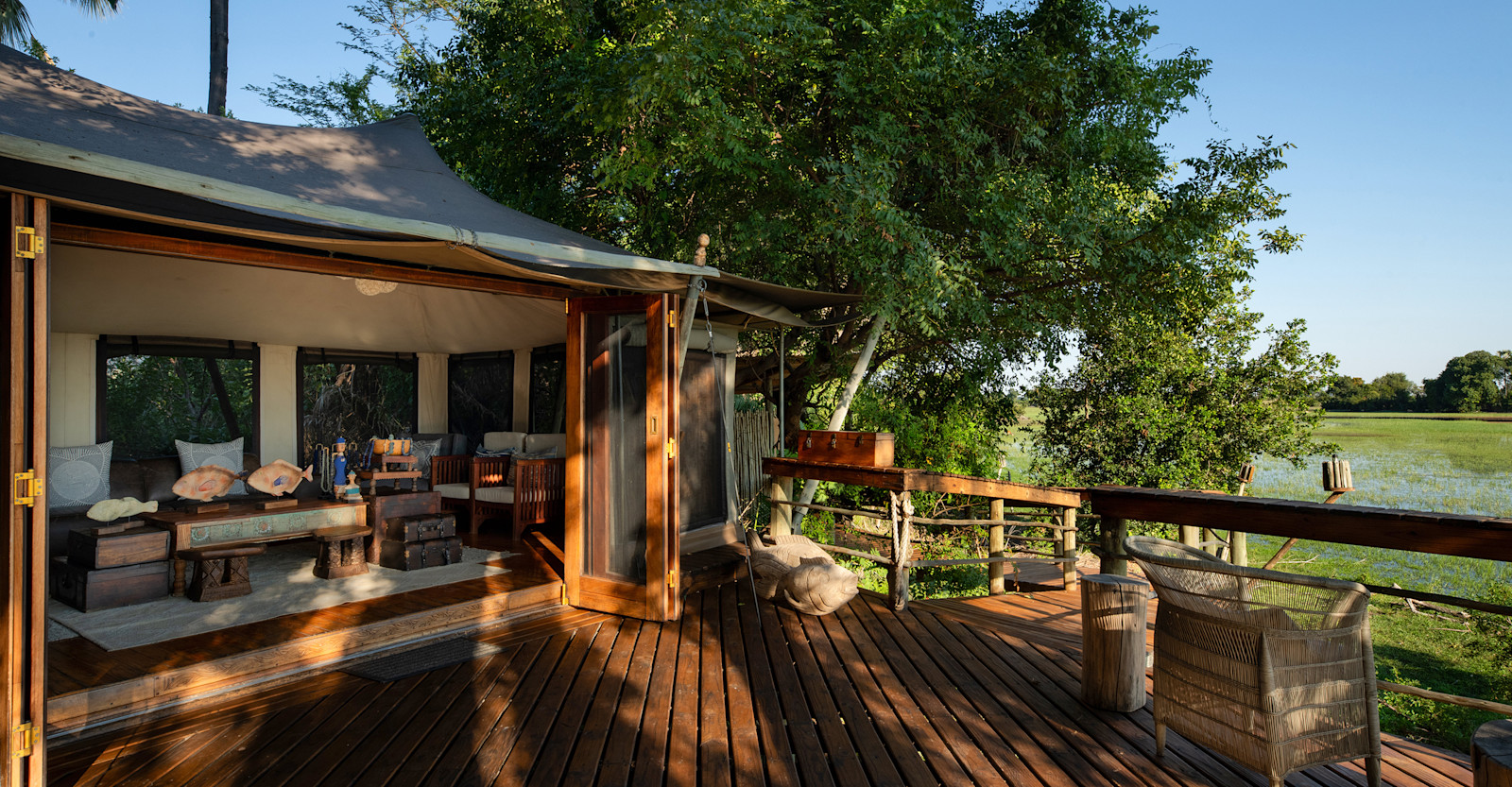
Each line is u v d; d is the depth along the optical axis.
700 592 5.69
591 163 9.60
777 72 7.80
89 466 6.18
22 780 2.49
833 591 4.98
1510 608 2.54
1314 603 2.54
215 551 4.62
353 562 5.45
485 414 9.37
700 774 2.82
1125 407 10.16
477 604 4.74
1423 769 2.85
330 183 4.68
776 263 8.10
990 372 9.56
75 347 6.73
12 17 12.64
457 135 9.77
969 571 8.92
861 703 3.55
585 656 4.21
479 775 2.77
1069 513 6.28
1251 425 10.20
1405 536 2.90
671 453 4.90
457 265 4.47
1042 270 8.06
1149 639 4.79
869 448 5.83
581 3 8.54
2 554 2.49
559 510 7.20
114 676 3.34
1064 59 7.77
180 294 6.30
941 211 8.14
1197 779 2.78
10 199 2.48
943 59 7.34
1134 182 8.77
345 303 7.25
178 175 2.75
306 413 8.53
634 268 4.50
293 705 3.44
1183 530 6.19
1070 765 2.89
